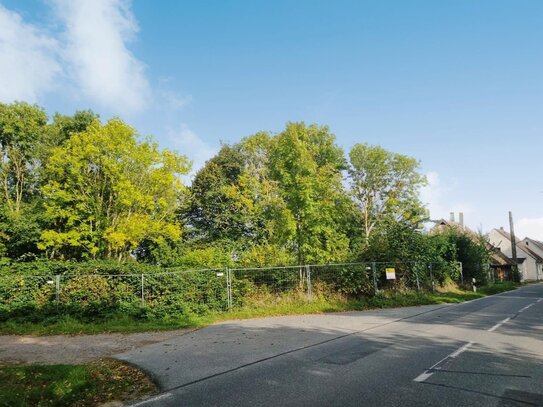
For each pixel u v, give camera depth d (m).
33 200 29.72
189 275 16.69
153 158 25.27
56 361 8.65
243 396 5.74
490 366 7.13
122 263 17.70
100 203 24.50
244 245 33.12
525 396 5.46
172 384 6.57
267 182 31.89
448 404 5.17
